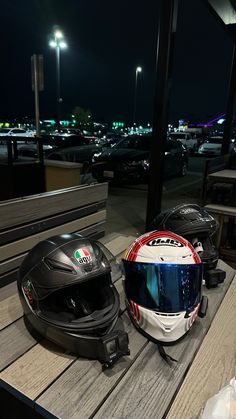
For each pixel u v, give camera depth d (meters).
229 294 2.05
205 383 1.29
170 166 9.90
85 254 1.41
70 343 1.36
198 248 2.22
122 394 1.21
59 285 1.33
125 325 1.64
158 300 1.46
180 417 1.13
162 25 3.24
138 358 1.41
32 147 10.29
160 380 1.29
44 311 1.43
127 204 6.50
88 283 1.55
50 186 4.63
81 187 2.82
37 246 1.57
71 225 2.69
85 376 1.29
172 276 1.48
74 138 12.07
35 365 1.34
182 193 7.92
